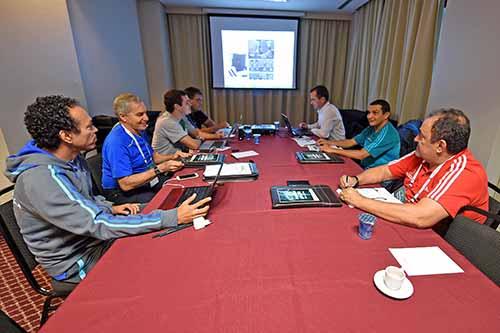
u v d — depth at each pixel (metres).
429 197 1.07
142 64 3.79
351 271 0.78
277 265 0.81
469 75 1.98
